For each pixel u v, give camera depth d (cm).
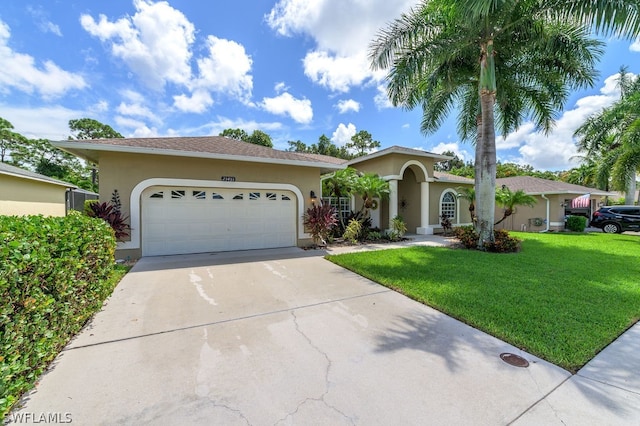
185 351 337
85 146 776
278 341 363
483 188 1043
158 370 298
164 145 933
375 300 516
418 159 1575
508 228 2084
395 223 1405
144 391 264
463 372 296
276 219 1098
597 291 552
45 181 1242
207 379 283
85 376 285
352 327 404
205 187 967
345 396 258
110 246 582
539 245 1159
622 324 406
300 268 761
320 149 4022
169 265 786
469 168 4475
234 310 467
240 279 652
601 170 1652
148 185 884
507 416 235
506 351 338
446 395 260
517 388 271
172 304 491
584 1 779
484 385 275
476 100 1289
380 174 1586
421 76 1091
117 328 397
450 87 1151
